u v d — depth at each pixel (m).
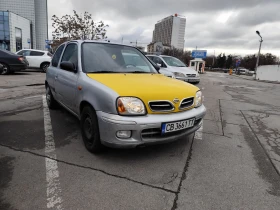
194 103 3.24
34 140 3.53
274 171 2.93
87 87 3.05
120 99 2.64
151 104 2.75
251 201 2.29
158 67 4.39
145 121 2.65
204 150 3.46
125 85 2.88
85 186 2.38
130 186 2.42
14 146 3.28
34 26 50.03
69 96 3.71
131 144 2.67
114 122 2.62
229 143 3.82
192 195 2.32
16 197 2.16
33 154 3.05
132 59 4.08
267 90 13.91
